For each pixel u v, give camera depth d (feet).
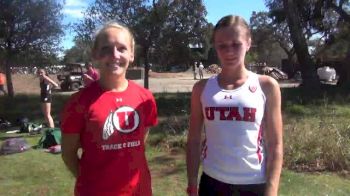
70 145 10.28
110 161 10.04
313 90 71.61
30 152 33.35
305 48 76.38
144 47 69.56
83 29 66.49
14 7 79.61
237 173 10.26
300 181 23.29
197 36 69.36
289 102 53.88
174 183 24.11
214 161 10.48
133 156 10.25
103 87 10.27
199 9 68.64
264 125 10.44
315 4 91.97
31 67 84.99
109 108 10.07
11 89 79.66
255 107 10.19
